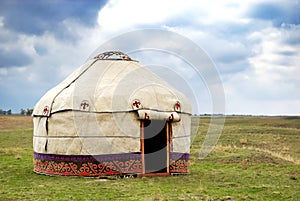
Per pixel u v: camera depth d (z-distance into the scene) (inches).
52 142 457.4
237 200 331.6
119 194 346.9
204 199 331.3
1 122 1668.3
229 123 1681.8
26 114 2288.4
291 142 1001.5
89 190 364.2
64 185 390.0
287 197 349.1
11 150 778.2
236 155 681.6
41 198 333.1
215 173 497.0
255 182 427.5
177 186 390.6
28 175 469.1
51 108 455.8
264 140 1023.6
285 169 537.0
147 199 323.6
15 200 326.6
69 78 491.2
